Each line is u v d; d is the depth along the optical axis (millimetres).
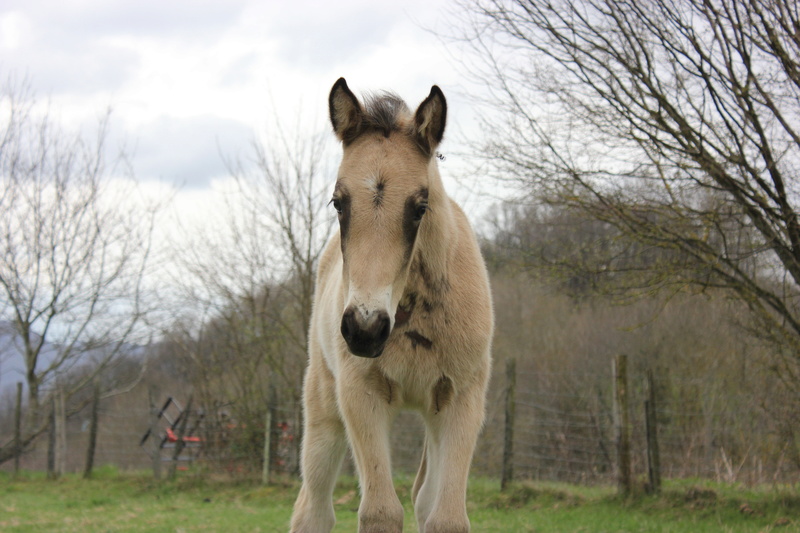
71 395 15336
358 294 3012
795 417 7910
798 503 7422
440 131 3283
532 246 8859
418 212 3180
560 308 18219
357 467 3791
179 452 11852
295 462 11227
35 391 15195
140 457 14883
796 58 7328
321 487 4480
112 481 12273
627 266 8336
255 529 6980
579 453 12680
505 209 10406
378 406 3660
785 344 8016
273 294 12906
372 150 3211
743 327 8375
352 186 3146
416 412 4363
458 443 3637
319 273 4867
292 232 11875
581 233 9352
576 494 8578
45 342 15273
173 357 18484
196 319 13836
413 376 3645
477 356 3682
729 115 7465
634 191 8070
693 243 7859
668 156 7691
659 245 7738
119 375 17500
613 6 7609
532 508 8227
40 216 14875
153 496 10594
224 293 12188
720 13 7227
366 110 3357
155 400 12453
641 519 7297
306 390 4633
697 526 6742
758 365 9062
